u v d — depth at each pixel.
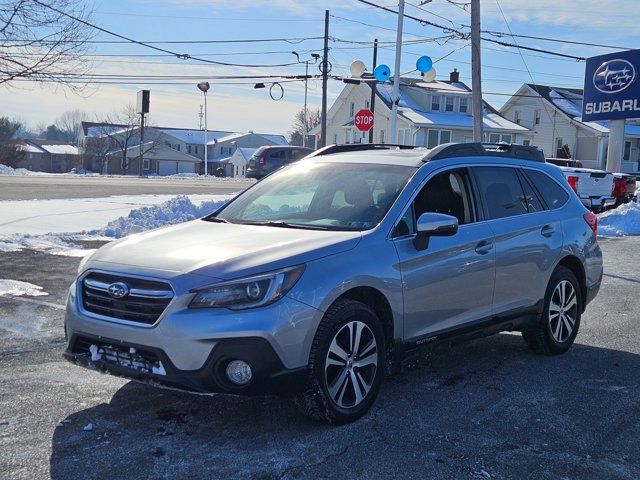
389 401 5.15
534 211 6.40
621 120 28.83
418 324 5.11
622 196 22.78
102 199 20.64
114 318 4.36
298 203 5.59
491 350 6.73
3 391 5.07
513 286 5.96
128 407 4.82
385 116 50.28
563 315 6.60
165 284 4.21
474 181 5.86
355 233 4.88
